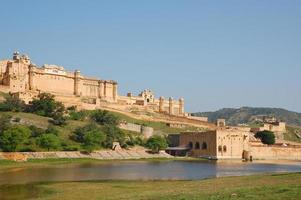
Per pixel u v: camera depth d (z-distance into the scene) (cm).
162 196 5856
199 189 6506
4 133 15212
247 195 5275
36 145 16100
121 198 6066
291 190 5406
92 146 17412
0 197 6688
